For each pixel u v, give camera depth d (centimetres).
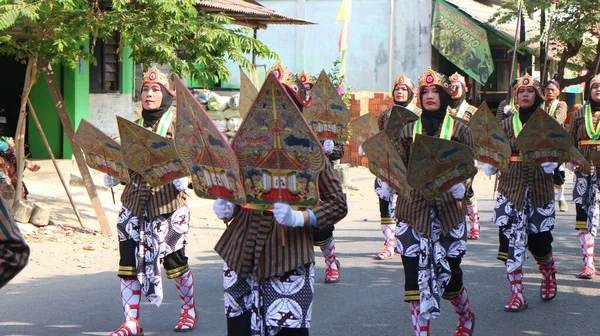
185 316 655
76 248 968
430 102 568
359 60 2438
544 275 770
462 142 564
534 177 725
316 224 439
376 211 1383
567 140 687
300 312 441
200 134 419
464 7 2311
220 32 1112
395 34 2386
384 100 1958
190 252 984
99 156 614
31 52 1009
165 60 1070
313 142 406
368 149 558
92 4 1026
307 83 904
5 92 1719
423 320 566
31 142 1631
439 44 2323
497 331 667
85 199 1282
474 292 804
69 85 1571
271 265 436
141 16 1039
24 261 297
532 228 736
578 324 689
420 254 559
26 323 666
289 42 2522
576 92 2773
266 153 418
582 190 862
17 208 1034
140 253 606
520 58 2467
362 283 839
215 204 453
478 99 2523
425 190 539
